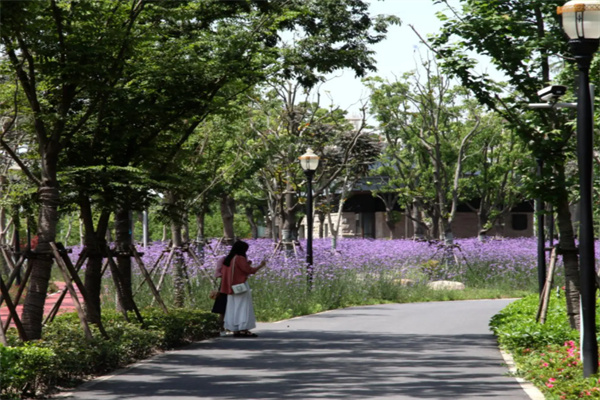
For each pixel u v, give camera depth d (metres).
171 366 13.20
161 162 17.28
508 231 68.56
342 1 19.19
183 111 16.62
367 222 66.56
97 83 13.74
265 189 39.66
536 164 15.62
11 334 13.85
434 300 31.44
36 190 15.43
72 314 16.86
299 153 36.59
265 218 64.94
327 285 27.31
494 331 16.81
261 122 34.66
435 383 11.23
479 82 15.13
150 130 16.83
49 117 13.30
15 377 9.43
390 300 30.22
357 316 23.84
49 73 13.40
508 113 15.11
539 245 19.66
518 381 11.40
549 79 15.32
